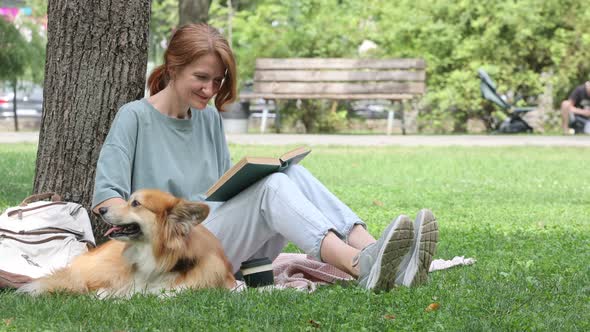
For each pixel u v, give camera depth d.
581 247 8.30
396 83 26.81
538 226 10.00
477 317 5.21
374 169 16.67
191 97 5.96
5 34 21.86
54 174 7.19
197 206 5.35
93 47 7.12
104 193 5.78
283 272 6.51
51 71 7.20
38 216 6.14
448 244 8.49
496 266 7.20
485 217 10.81
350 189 13.65
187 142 6.20
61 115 7.16
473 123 29.75
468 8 27.92
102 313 5.04
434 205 11.95
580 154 20.30
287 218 5.75
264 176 5.95
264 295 5.55
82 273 5.64
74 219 6.29
